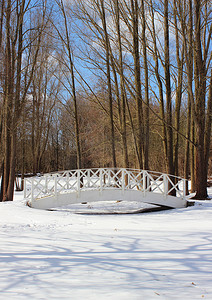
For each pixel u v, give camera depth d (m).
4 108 16.33
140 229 8.52
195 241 6.70
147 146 16.11
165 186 13.02
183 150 31.50
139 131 16.53
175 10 14.77
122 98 16.77
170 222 9.65
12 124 15.51
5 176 15.71
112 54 16.69
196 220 9.73
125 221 10.08
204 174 15.11
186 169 18.83
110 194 12.92
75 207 14.96
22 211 11.42
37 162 36.19
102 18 16.02
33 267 4.75
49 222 9.77
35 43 22.09
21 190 27.30
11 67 16.50
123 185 12.92
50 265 4.86
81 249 6.06
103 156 25.48
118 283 3.95
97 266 4.79
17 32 15.74
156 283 3.93
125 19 16.09
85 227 8.95
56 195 12.95
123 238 7.20
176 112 17.44
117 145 23.12
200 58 14.93
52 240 6.98
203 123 15.12
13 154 15.57
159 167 32.06
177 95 17.22
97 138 25.00
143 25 15.48
